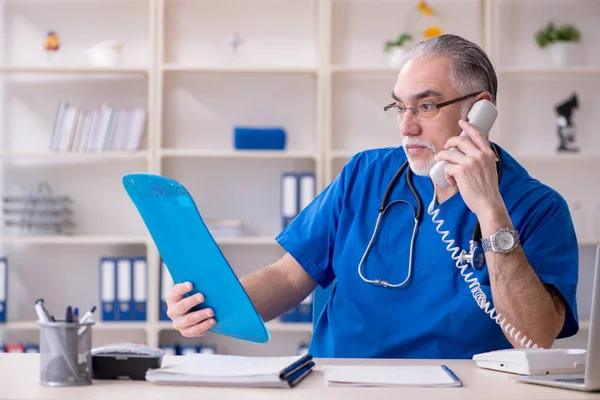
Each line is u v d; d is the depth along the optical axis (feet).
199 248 4.57
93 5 12.82
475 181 5.39
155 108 12.09
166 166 12.86
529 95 12.90
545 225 5.87
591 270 12.82
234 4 12.88
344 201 6.37
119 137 12.18
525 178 6.13
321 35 12.37
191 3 12.84
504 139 12.91
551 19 12.89
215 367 4.22
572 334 5.77
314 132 12.93
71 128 12.16
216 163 12.95
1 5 12.71
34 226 12.39
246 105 12.92
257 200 12.98
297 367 4.28
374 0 12.88
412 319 5.80
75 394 3.76
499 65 12.84
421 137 5.82
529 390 3.98
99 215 12.88
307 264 6.39
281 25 12.91
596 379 3.88
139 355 4.14
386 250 6.03
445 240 5.88
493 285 5.43
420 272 5.88
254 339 4.73
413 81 5.82
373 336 5.87
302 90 12.94
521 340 5.38
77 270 12.90
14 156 12.18
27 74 12.79
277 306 6.34
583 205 12.94
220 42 12.87
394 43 12.28
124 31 12.84
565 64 12.42
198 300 4.75
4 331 12.75
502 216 5.41
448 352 5.74
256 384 3.98
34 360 4.73
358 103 12.92
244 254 12.96
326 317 6.25
